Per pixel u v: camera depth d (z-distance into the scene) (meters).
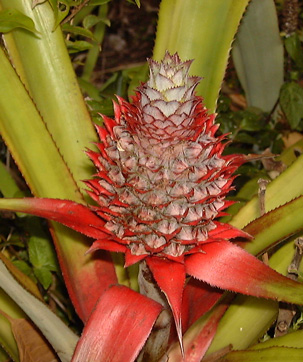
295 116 0.96
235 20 0.59
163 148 0.45
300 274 0.55
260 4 0.89
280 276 0.46
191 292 0.56
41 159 0.55
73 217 0.49
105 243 0.48
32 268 0.76
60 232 0.56
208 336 0.58
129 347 0.46
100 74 1.44
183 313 0.55
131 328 0.46
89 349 0.46
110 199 0.48
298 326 0.64
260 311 0.58
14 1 0.56
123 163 0.46
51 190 0.55
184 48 0.60
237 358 0.53
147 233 0.47
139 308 0.47
